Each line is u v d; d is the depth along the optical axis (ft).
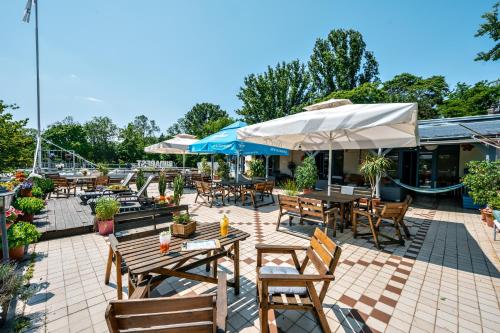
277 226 16.62
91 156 117.08
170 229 8.71
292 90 64.85
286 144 23.53
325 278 5.86
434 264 11.45
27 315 7.25
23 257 11.48
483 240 15.14
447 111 58.70
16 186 18.40
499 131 23.41
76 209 20.40
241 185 25.58
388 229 17.65
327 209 15.64
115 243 7.88
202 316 3.76
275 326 6.89
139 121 206.59
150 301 3.58
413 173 35.81
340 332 6.70
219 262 11.33
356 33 65.98
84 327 6.81
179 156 93.04
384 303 8.18
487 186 18.95
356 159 43.27
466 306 8.05
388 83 68.18
